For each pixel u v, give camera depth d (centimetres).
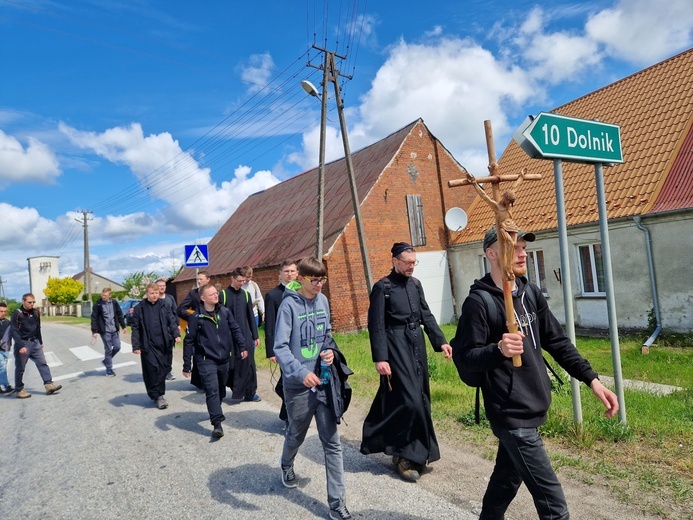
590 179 1284
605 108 1430
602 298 1166
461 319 249
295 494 385
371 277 1403
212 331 550
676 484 350
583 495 345
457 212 1234
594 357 888
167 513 366
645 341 998
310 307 370
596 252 1189
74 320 3734
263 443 510
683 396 587
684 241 996
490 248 250
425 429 397
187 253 1153
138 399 746
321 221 1366
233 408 659
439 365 795
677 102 1225
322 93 1395
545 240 1302
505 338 218
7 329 873
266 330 543
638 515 314
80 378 974
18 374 820
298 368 340
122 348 1405
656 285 1044
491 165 229
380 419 411
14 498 411
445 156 1714
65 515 373
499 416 238
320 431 348
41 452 525
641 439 441
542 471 234
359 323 1452
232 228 2366
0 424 657
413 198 1614
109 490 415
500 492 263
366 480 401
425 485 385
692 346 948
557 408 526
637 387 656
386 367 395
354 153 1928
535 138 428
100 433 579
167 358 696
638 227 1063
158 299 719
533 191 1433
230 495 390
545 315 258
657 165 1126
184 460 474
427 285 1611
